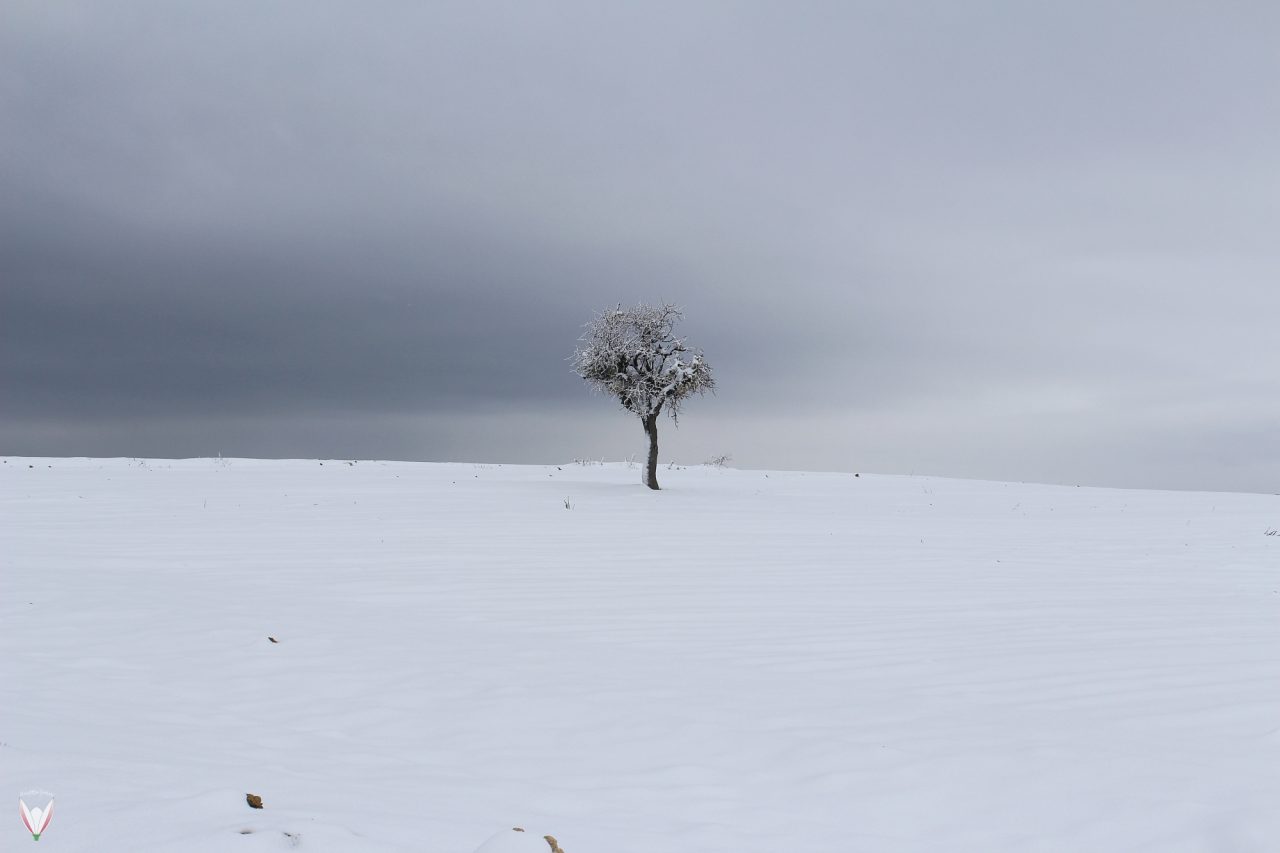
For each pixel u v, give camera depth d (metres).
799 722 7.37
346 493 33.91
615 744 6.89
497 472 48.34
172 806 3.95
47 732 6.21
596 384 39.81
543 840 3.72
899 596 14.27
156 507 28.28
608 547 20.53
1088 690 8.27
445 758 6.59
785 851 4.67
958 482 49.75
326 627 11.44
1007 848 4.79
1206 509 33.84
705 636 11.38
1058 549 20.77
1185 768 5.95
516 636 11.34
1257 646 9.91
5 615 11.46
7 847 3.43
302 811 4.31
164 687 8.54
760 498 37.19
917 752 6.41
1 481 36.06
